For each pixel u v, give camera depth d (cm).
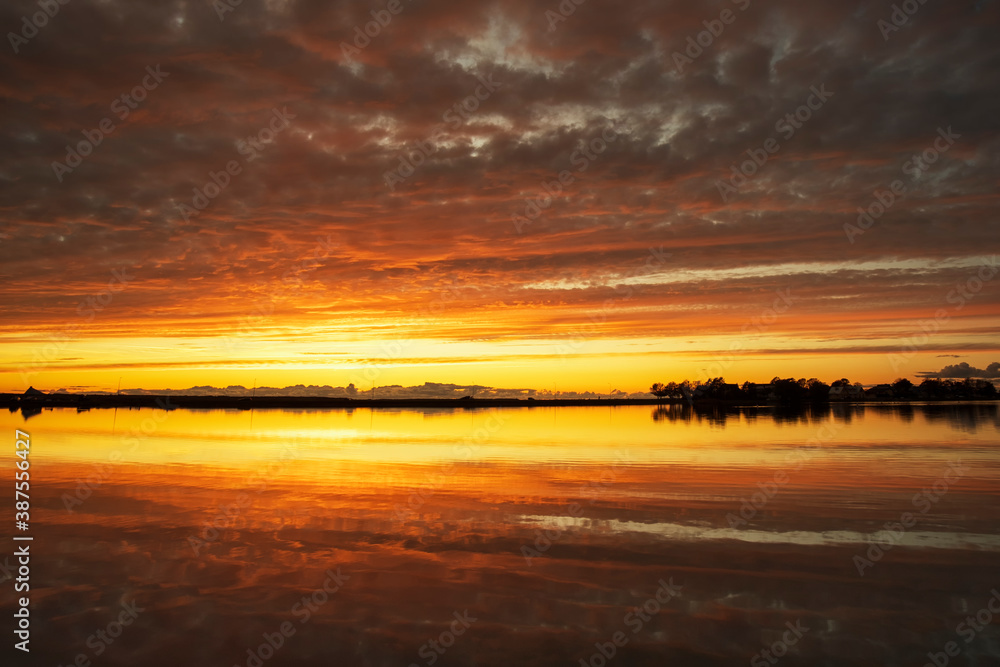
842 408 6994
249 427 3691
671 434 3077
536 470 1741
